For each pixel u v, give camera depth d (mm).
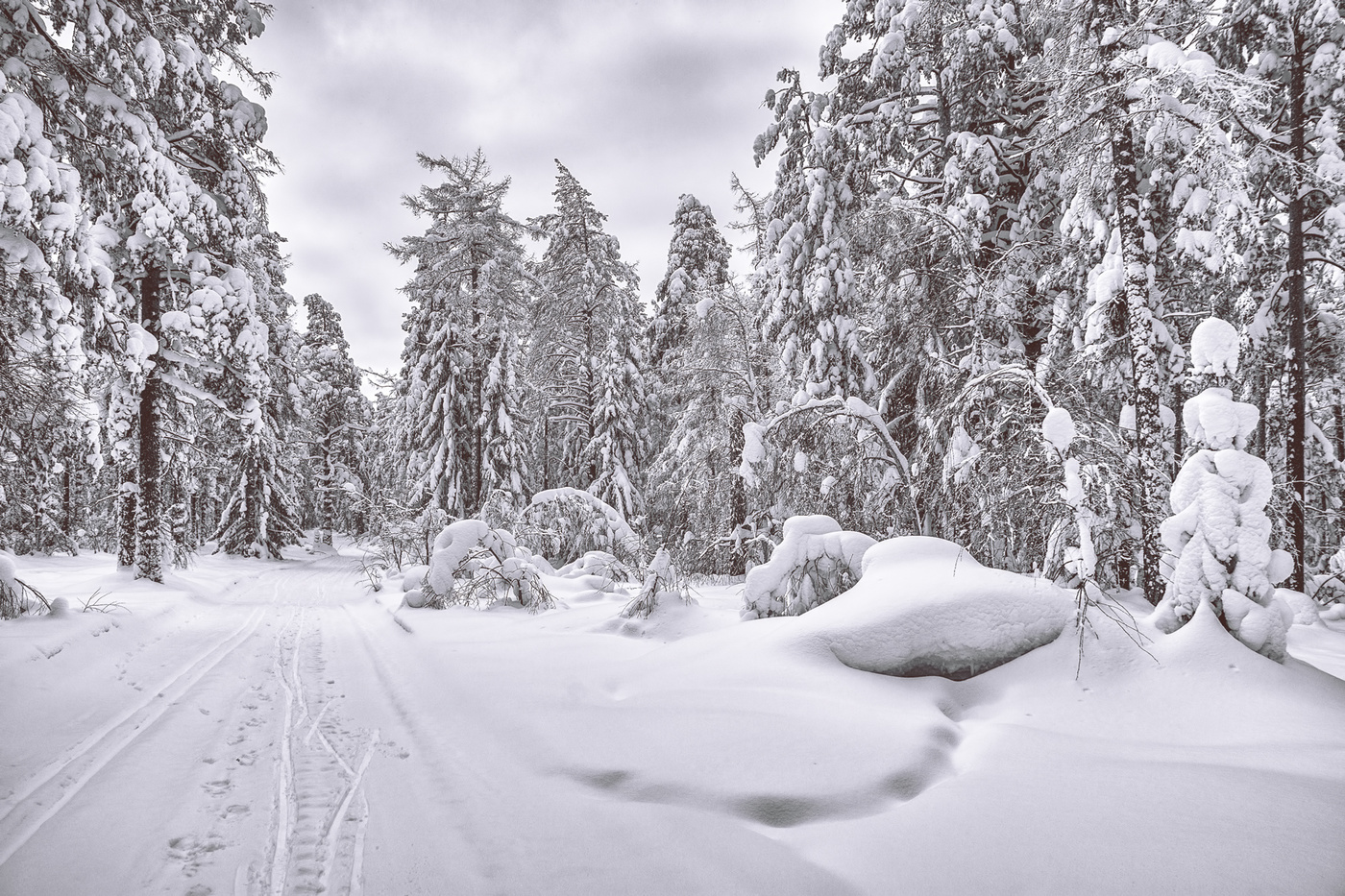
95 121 11414
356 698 6734
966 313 12188
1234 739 4547
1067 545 8352
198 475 30094
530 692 6172
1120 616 5918
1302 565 11508
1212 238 10438
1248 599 5508
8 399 9328
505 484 23703
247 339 16094
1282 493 11328
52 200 8453
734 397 18047
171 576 16078
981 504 10812
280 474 33531
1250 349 12336
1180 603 5805
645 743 4727
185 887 3104
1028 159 13250
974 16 12102
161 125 14531
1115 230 10797
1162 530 6004
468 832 3652
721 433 18016
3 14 9266
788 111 16188
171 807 4008
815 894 2912
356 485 41781
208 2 15094
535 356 28172
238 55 16453
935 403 12727
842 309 14359
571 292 25672
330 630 11258
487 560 13141
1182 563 5828
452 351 24891
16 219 7656
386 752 5059
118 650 8250
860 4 14398
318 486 42500
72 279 10250
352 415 44312
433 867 3279
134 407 16391
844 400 12789
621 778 4266
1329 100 11227
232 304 15578
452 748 5125
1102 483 8562
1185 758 4266
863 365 14281
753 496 16062
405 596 12648
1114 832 3303
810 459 14266
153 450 15352
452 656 8000
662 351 25031
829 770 4109
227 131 15312
